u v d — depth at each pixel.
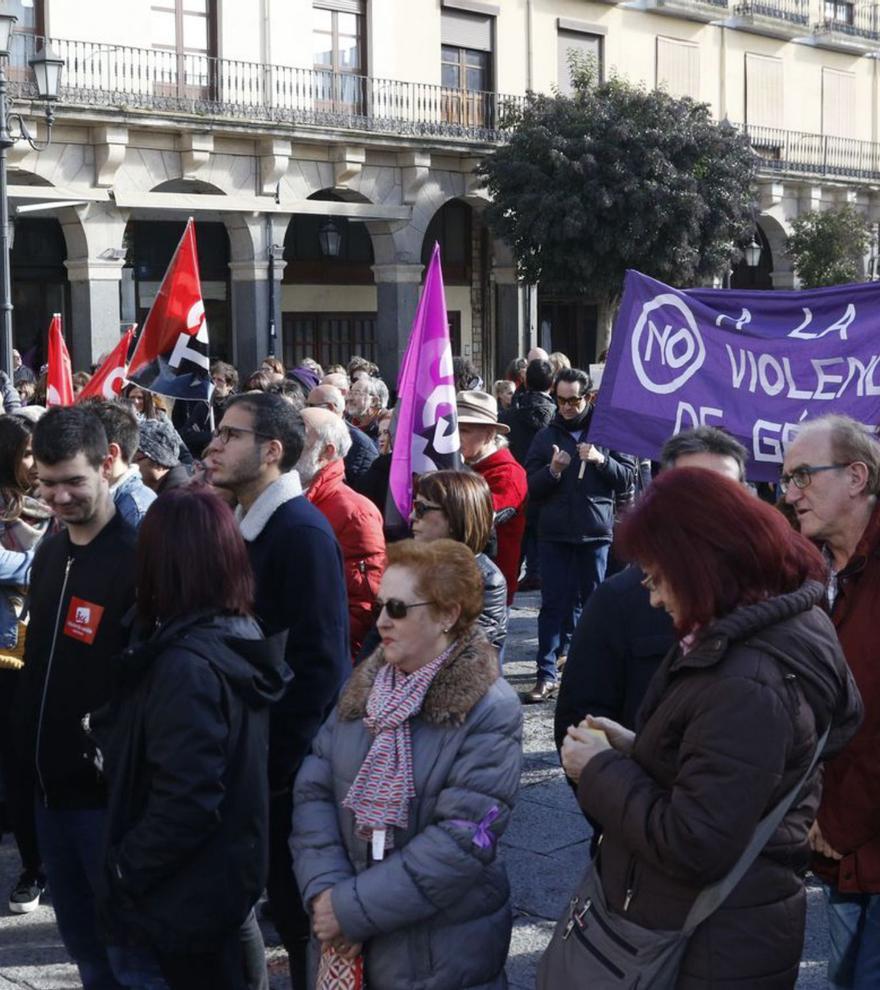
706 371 5.57
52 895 3.98
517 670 8.80
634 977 2.70
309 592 4.07
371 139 24.55
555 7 28.38
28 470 5.20
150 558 3.35
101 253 21.53
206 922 3.27
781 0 33.62
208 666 3.24
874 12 36.81
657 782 2.74
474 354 28.83
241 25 23.34
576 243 23.66
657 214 23.31
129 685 3.31
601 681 3.80
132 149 21.75
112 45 21.55
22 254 22.88
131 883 3.21
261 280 23.80
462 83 26.97
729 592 2.66
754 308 5.61
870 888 3.36
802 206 33.59
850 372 5.46
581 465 8.14
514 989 4.55
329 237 24.94
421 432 5.49
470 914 3.16
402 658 3.19
